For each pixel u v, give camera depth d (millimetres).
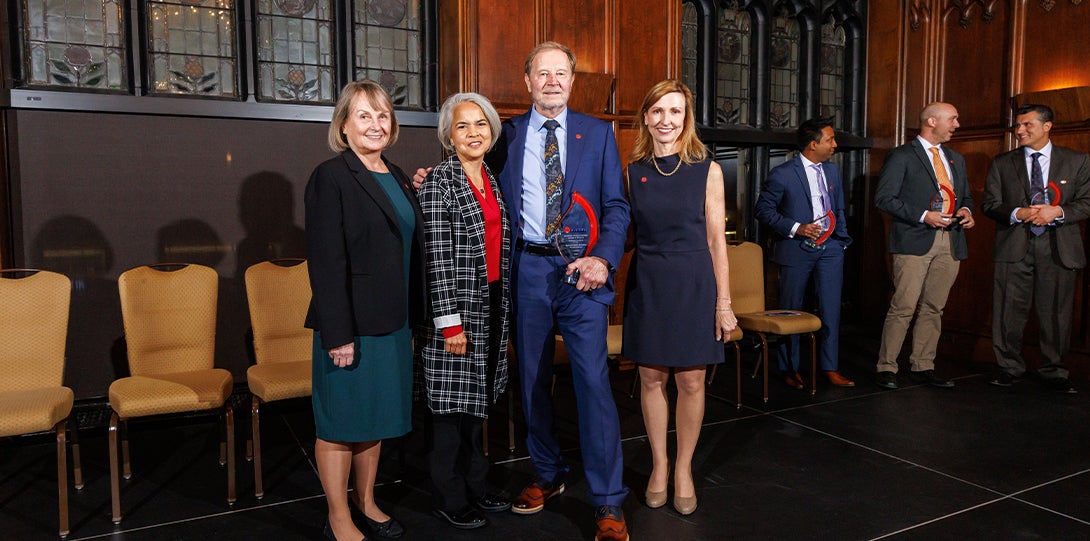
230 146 4176
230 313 4230
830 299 4809
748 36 5906
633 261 2773
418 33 4723
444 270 2510
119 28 3943
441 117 2588
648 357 2689
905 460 3445
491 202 2629
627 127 5184
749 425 4012
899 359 5625
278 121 4285
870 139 6297
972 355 5660
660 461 2877
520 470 3336
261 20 4266
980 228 5652
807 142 4742
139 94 3967
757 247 5031
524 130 2676
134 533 2680
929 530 2699
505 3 4645
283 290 3602
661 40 5266
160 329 3363
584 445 2596
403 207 2469
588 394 2566
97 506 2920
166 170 4035
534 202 2641
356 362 2355
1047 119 4594
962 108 5793
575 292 2572
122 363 3986
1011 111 5426
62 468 2658
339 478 2465
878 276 6293
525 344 2719
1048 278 4645
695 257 2641
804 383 4934
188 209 4098
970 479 3201
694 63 5699
